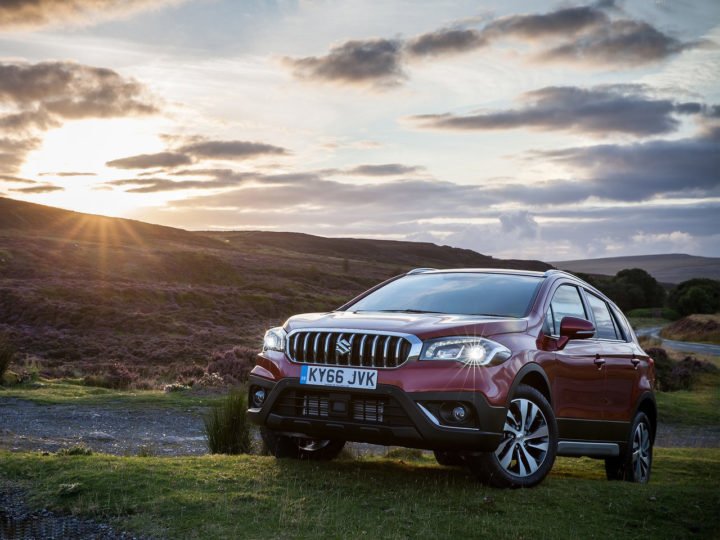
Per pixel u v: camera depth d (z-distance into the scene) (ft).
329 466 19.15
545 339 19.06
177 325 138.82
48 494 15.66
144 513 14.66
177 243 465.47
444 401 16.37
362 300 21.50
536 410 18.11
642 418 23.40
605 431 21.17
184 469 17.74
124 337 125.70
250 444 26.02
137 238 459.32
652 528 15.48
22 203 486.79
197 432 39.34
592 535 14.61
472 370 16.53
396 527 14.23
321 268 446.60
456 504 15.97
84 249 266.57
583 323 19.36
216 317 165.78
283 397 18.04
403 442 16.60
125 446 32.45
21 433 34.01
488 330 17.46
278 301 206.80
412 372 16.52
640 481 23.35
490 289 20.39
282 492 16.29
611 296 474.90
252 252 517.55
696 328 262.88
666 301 466.70
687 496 18.11
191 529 13.82
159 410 47.42
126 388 68.90
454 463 23.40
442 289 20.92
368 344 17.06
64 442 32.09
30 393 52.70
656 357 112.37
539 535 14.30
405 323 17.35
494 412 16.56
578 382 19.94
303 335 17.99
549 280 20.81
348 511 15.11
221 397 55.11
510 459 17.60
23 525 14.07
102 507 14.93
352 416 17.08
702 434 60.03
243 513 14.76
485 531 14.26
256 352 81.25
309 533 13.67
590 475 24.58
